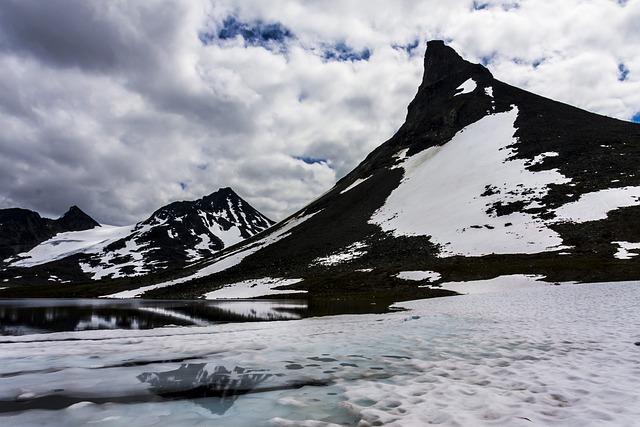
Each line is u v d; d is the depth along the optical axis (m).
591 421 6.56
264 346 15.80
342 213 112.00
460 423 6.80
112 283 126.19
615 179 73.69
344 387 9.92
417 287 52.41
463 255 62.38
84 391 9.93
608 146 90.50
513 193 80.50
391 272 61.41
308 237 102.06
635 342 13.05
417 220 86.12
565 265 49.19
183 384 10.50
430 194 98.12
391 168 135.38
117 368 12.27
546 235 60.81
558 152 93.19
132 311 39.09
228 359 13.43
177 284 94.56
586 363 10.68
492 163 99.25
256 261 96.12
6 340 18.48
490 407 7.59
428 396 8.60
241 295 66.94
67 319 30.75
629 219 58.31
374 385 9.96
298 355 13.98
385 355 13.69
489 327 19.27
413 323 22.48
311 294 58.88
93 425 7.66
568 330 16.55
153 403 9.02
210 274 97.06
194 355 14.14
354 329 20.67
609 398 7.72
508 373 10.20
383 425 6.98
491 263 56.06
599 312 21.50
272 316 31.39
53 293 116.44
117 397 9.45
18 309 44.12
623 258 48.31
